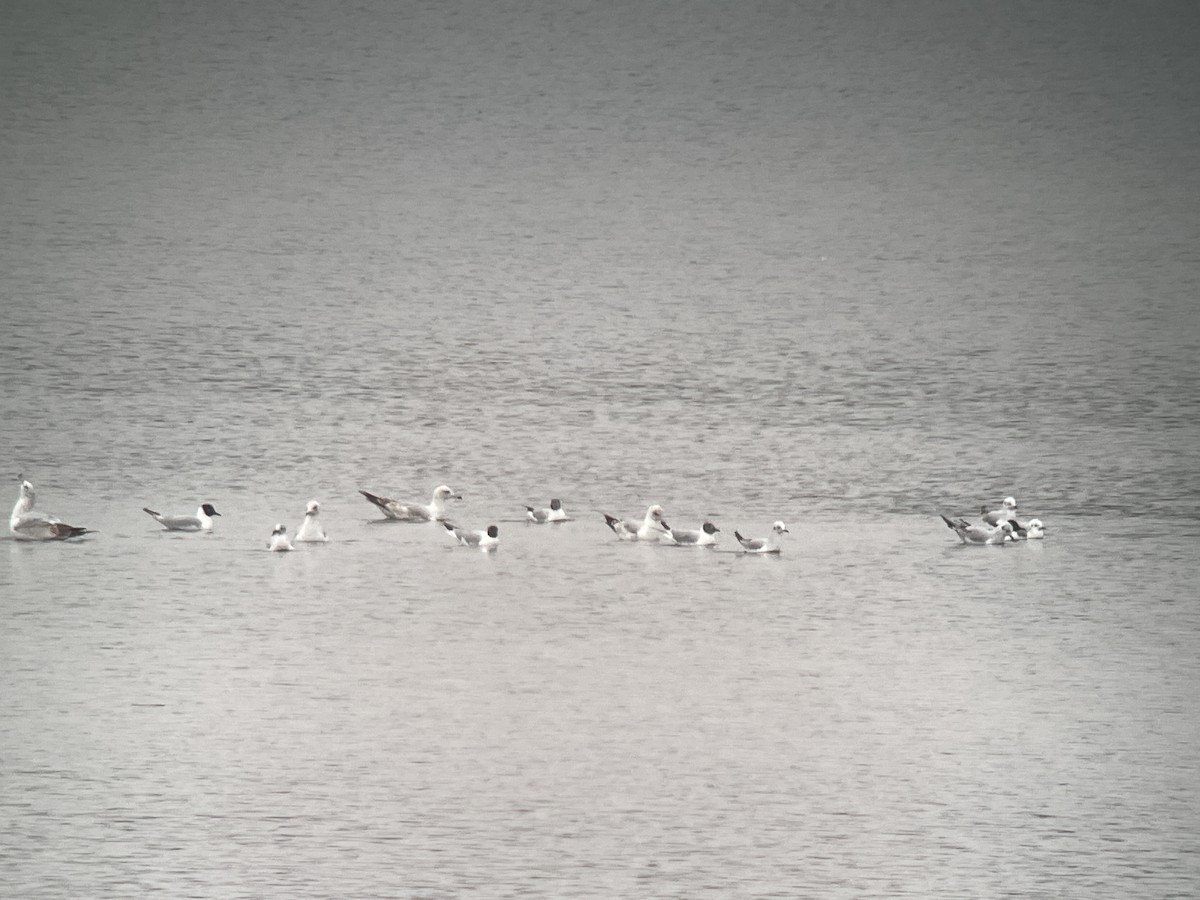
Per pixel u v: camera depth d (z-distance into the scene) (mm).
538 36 159875
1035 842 29812
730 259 103438
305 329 84938
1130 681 38281
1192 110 138000
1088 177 122500
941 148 130750
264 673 38312
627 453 63500
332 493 57438
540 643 40875
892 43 156500
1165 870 28719
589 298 93625
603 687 37656
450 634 41344
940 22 161375
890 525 53844
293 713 35750
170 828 30047
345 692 37094
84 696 36625
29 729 34625
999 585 46312
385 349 81188
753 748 34031
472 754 33562
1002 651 40469
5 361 76500
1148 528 53406
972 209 115000
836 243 107062
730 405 71438
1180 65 148500
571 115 139750
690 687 37688
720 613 43406
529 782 32250
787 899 27656
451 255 103625
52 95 138750
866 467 61531
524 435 66062
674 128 136750
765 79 148375
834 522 54219
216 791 31625
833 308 91438
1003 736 34781
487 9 167375
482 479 59719
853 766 33156
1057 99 141500
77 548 49031
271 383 74000
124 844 29406
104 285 93562
